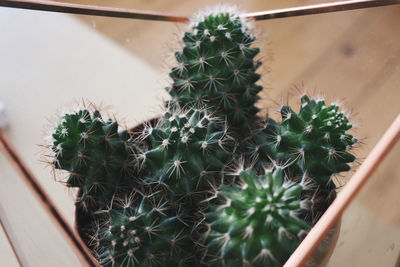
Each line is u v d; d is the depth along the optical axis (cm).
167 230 18
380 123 20
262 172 19
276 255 16
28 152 21
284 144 19
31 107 23
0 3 24
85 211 20
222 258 17
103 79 26
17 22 26
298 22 24
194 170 19
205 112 19
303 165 19
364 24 23
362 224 17
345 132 19
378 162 16
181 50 21
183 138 18
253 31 23
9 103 23
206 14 21
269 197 17
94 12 25
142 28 26
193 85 21
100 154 19
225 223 17
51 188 20
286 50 24
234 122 21
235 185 18
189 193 19
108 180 19
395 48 22
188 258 18
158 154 19
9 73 24
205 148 18
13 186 18
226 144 20
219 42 20
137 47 26
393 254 18
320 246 16
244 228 16
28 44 25
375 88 21
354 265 17
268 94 24
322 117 19
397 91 21
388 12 22
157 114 23
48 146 20
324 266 17
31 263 18
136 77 26
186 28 23
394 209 17
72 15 26
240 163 18
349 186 16
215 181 19
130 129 22
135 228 18
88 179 19
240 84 21
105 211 19
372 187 17
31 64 25
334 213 16
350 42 23
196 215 19
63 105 24
